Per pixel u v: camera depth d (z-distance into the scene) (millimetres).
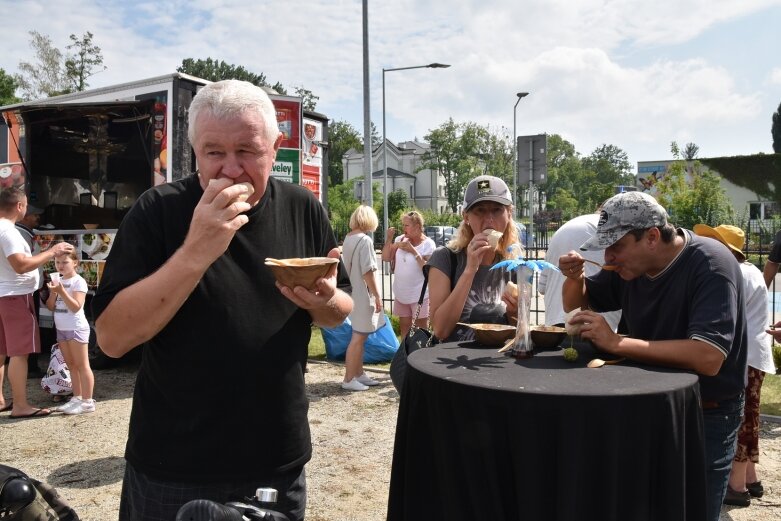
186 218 1783
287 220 1938
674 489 1701
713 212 24000
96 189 9094
